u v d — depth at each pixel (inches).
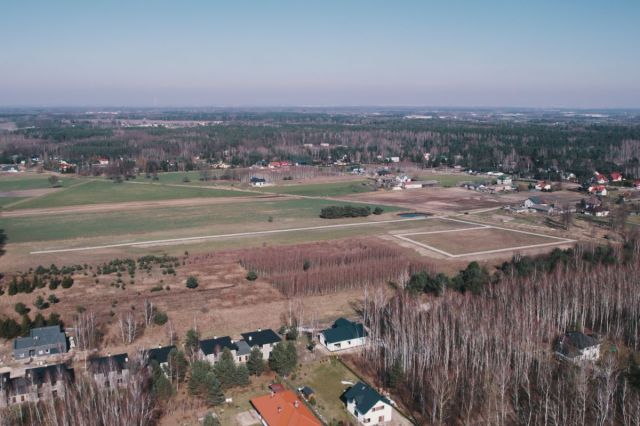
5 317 5108.3
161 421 3501.5
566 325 4869.6
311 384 3993.6
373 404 3486.7
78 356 4367.6
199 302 5506.9
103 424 3363.7
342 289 5984.3
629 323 4817.9
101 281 6063.0
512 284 5442.9
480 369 4060.0
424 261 6894.7
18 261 6801.2
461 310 4655.5
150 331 4830.2
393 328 4594.0
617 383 3791.8
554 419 3275.1
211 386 3683.6
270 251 7278.5
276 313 5290.4
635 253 6697.8
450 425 3476.9
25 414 3511.3
